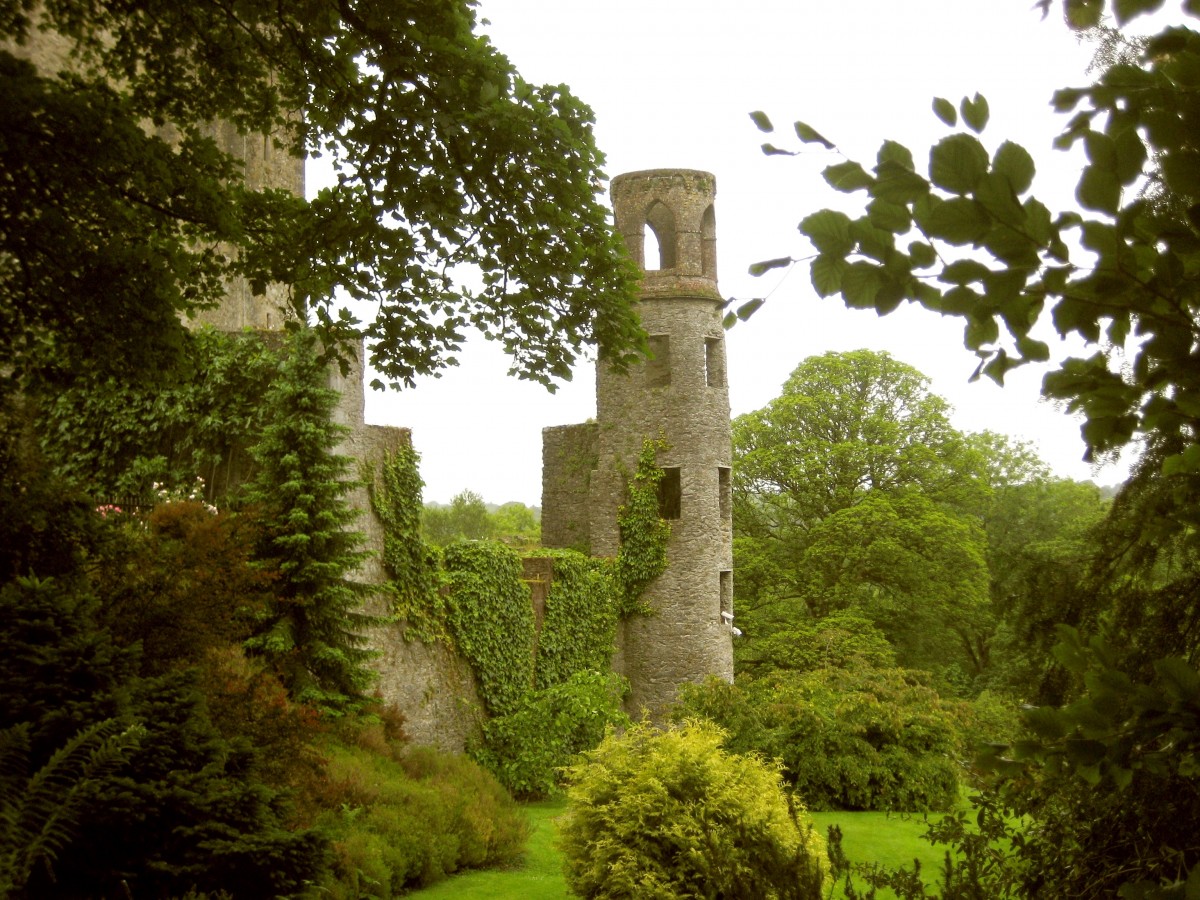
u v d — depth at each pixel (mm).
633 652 27531
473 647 20297
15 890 6203
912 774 21078
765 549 35750
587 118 9086
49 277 8672
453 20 8500
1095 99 2078
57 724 6613
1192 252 2037
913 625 33531
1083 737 2375
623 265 9641
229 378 16125
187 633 9086
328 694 13820
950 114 2078
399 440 19266
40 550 8492
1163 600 4062
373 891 11461
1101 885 4391
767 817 10844
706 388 28359
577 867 12109
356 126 9047
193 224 9602
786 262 2223
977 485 34688
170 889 6871
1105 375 2363
